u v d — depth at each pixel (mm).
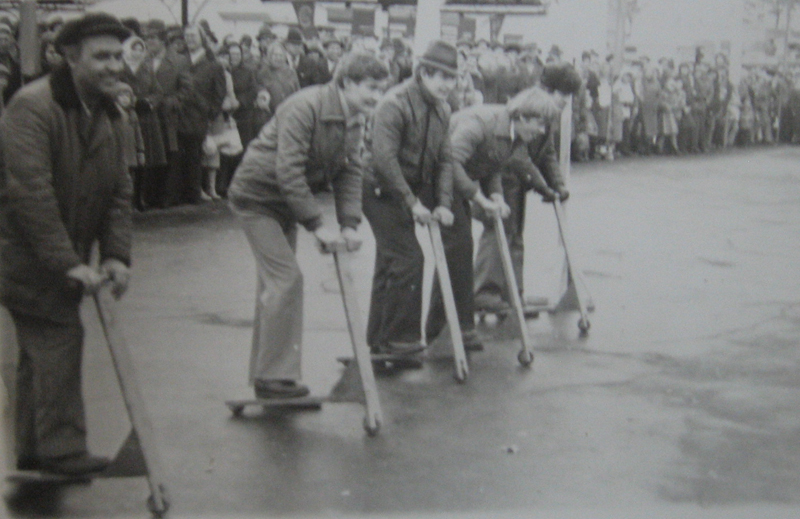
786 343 8062
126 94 13062
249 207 6215
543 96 7902
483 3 9289
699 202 17312
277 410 6223
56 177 4883
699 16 33562
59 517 4781
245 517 4824
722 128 31453
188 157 14945
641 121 27641
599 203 16844
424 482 5254
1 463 5180
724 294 9891
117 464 4875
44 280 4914
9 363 6805
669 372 7211
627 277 10625
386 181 6898
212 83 15023
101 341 7562
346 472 5355
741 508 5039
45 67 11562
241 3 18781
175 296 9102
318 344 7734
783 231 14102
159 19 15484
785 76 34594
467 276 7609
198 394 6492
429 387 6773
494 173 7855
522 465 5492
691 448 5785
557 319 8695
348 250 6020
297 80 16609
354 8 19828
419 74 6961
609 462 5559
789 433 6051
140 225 13016
